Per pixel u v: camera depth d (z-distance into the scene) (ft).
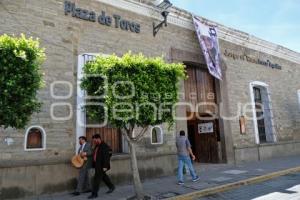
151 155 37.50
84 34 34.60
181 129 41.63
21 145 28.55
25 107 20.12
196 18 46.11
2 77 19.12
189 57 45.09
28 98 20.10
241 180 33.96
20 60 19.93
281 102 61.31
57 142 30.73
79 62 33.50
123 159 34.86
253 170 40.86
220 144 47.93
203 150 49.85
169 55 42.70
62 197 28.73
